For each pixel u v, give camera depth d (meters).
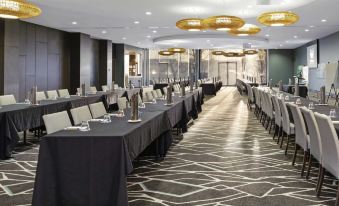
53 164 3.46
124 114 5.53
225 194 4.16
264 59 29.81
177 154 6.24
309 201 3.93
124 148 3.43
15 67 11.71
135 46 23.41
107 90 12.77
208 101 18.05
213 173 5.05
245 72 31.03
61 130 3.86
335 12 10.95
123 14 11.22
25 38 13.09
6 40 11.23
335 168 3.62
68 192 3.46
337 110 6.27
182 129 8.05
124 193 3.36
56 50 15.23
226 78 31.88
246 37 17.67
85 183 3.45
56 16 11.56
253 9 10.39
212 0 9.30
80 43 16.09
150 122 4.89
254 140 7.61
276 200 3.96
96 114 5.61
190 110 9.78
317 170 5.21
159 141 5.85
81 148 3.44
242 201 3.93
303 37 18.47
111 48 19.77
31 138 7.65
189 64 28.98
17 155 6.09
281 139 7.14
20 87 12.92
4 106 6.76
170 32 16.16
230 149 6.68
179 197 4.04
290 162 5.70
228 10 10.49
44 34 14.30
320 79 18.75
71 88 16.17
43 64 14.32
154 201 3.91
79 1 9.33
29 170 5.16
